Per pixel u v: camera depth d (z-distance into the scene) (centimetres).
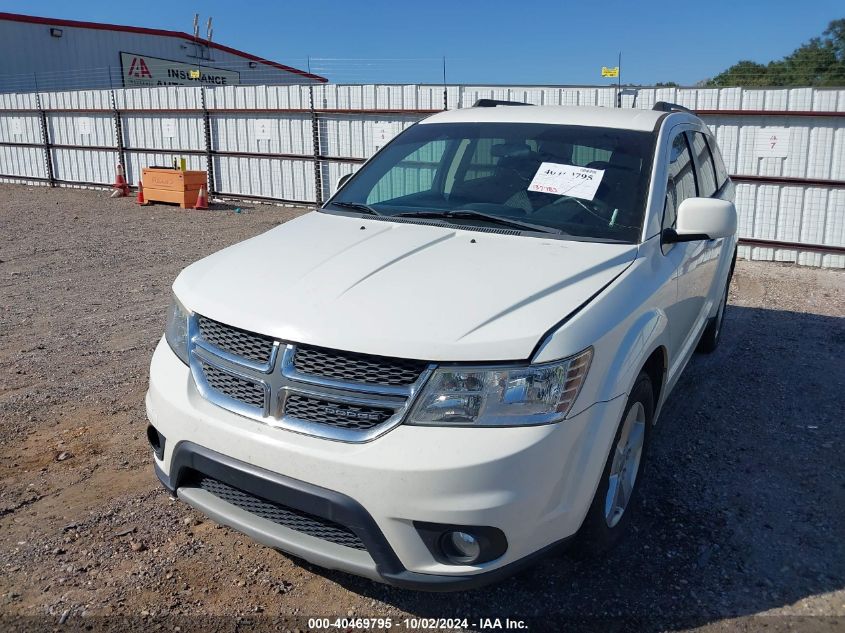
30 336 665
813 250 1106
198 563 323
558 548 269
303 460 254
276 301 282
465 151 417
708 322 557
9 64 2938
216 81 3669
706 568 322
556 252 322
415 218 376
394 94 1518
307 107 1666
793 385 548
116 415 480
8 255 1090
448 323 260
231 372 277
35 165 2320
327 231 361
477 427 248
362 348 255
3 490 381
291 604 298
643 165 379
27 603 294
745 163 1137
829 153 1074
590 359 268
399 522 247
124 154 2080
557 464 256
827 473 411
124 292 851
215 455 274
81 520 354
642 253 335
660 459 425
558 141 403
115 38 3253
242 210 1695
